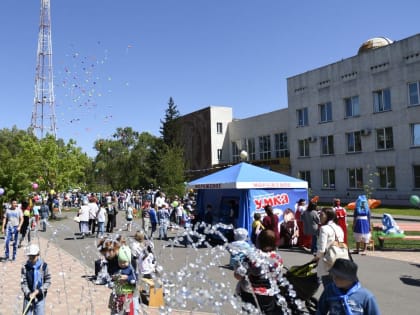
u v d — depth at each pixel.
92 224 19.64
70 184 38.88
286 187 14.98
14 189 26.33
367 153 34.66
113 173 72.06
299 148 42.66
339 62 37.56
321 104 39.84
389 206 31.44
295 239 14.52
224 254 11.91
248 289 4.96
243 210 14.51
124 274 6.04
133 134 81.31
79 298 8.16
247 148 54.44
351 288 3.28
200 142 59.59
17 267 11.72
